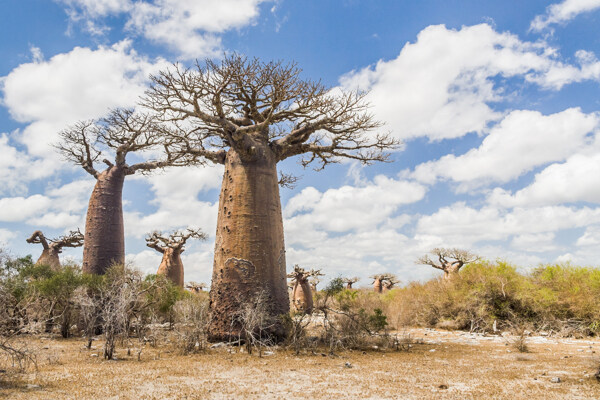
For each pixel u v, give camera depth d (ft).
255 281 36.35
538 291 52.39
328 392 19.01
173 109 40.78
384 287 161.38
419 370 24.79
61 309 43.11
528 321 50.96
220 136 44.01
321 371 24.25
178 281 80.89
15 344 25.23
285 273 39.19
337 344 34.78
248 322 32.96
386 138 48.19
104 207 51.90
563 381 21.56
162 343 36.09
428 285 65.67
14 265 41.27
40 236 88.74
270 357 29.63
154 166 56.85
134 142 55.57
